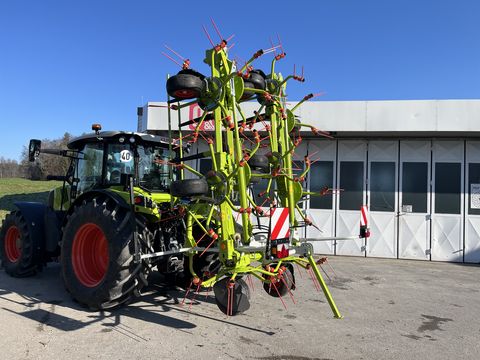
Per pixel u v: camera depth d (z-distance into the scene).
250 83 4.58
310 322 4.39
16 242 6.49
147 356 3.39
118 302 4.53
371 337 4.00
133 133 5.44
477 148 9.42
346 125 9.12
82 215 4.81
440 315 4.83
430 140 9.59
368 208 9.74
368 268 8.05
